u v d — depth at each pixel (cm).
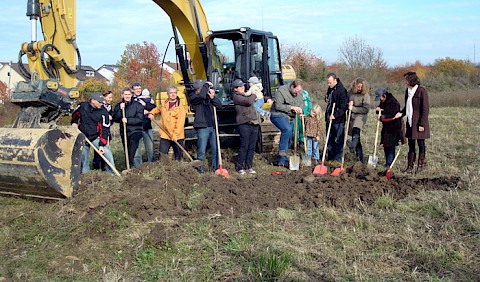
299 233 566
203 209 655
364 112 954
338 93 965
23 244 544
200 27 1030
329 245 527
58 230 578
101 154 773
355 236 552
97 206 620
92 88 2736
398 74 3944
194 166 814
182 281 450
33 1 702
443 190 735
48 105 678
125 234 567
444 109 2200
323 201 687
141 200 639
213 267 479
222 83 1070
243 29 1017
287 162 995
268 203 677
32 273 474
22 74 720
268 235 552
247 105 892
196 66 1078
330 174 858
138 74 3147
